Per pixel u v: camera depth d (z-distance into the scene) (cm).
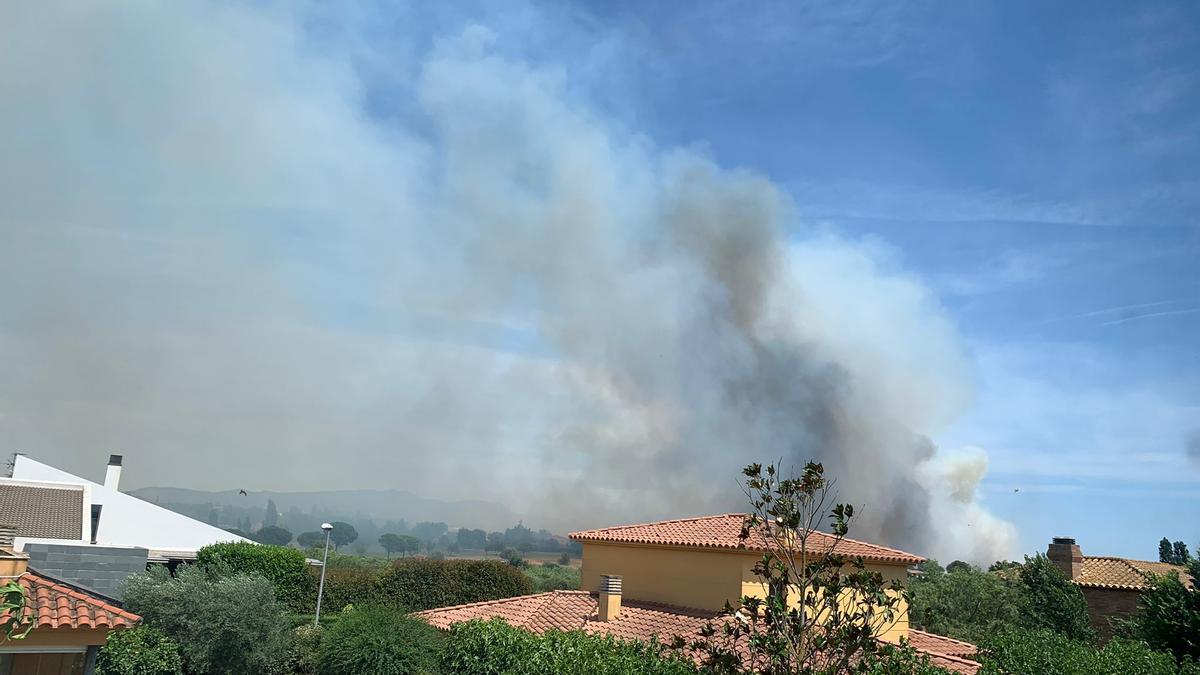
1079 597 3434
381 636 2423
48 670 1599
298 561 3947
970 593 3459
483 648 2191
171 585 2656
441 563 4231
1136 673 1800
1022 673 1861
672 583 2720
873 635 877
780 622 866
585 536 2994
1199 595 2334
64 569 2744
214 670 2592
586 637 1966
